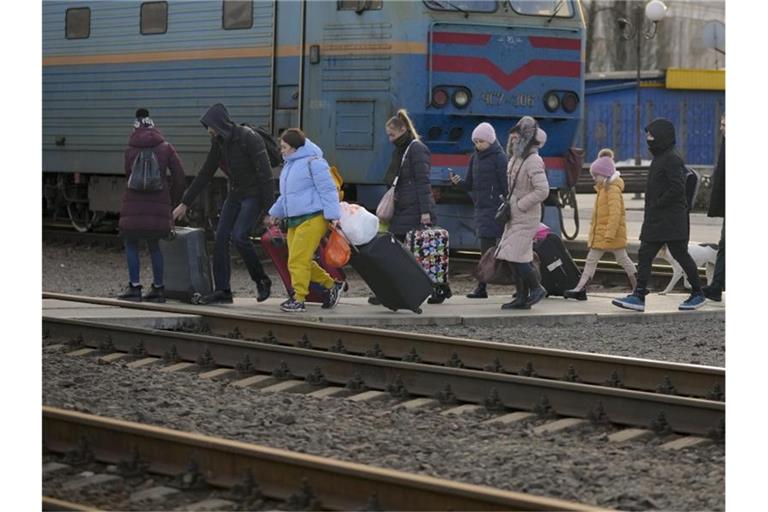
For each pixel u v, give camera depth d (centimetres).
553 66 3772
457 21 3666
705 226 5822
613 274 3647
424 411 1867
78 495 1412
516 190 2795
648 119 8288
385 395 1966
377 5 3681
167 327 2614
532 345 2483
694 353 2428
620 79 8494
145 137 2873
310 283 2838
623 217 3053
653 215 2877
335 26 3759
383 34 3666
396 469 1530
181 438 1462
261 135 2967
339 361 2078
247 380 2084
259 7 3953
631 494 1405
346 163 3744
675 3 11294
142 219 2881
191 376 2125
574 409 1831
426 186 2892
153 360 2264
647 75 8306
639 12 7325
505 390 1902
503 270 2911
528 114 3747
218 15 4081
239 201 2903
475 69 3681
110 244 4728
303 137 2691
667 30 11300
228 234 2922
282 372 2112
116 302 2828
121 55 4438
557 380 2073
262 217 3039
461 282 3631
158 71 4300
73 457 1538
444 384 1950
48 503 1327
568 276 3102
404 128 2903
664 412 1745
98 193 4684
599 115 8556
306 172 2669
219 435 1703
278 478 1388
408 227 2911
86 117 4597
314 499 1348
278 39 3909
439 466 1543
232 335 2533
